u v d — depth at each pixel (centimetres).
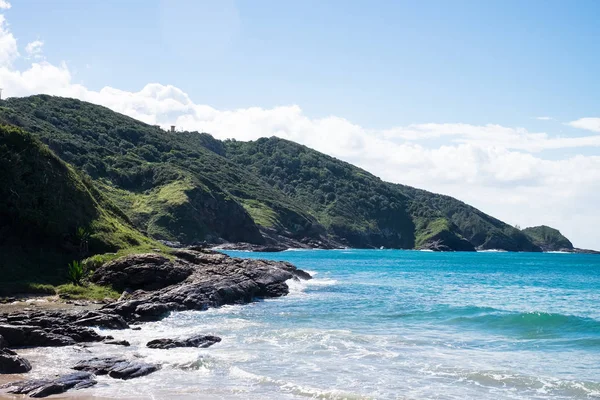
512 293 5938
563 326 3372
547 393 1975
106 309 3225
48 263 4434
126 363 2175
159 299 3750
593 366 2392
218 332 3000
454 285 6881
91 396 1836
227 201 18762
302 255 16075
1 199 4566
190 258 5319
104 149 19412
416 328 3306
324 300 4716
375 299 4844
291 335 2908
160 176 18538
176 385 1983
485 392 1975
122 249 5012
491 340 2962
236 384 2005
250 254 15500
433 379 2130
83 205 5272
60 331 2645
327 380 2088
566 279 8562
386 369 2267
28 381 1903
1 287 3788
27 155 5016
